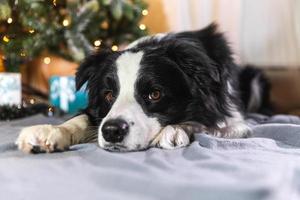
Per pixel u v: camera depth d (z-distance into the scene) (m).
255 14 3.50
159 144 1.55
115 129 1.45
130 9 2.86
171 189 0.92
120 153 1.41
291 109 3.50
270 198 0.85
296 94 3.49
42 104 2.63
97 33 2.94
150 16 3.61
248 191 0.86
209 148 1.44
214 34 2.21
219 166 1.12
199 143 1.51
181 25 3.50
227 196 0.87
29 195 0.96
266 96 3.07
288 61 3.47
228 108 1.89
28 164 1.23
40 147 1.42
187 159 1.27
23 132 1.44
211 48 2.05
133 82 1.66
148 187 0.95
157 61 1.70
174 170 1.11
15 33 2.36
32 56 2.61
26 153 1.42
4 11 2.20
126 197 0.92
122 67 1.71
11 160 1.28
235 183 0.92
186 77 1.73
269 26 3.48
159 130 1.61
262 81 3.04
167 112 1.66
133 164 1.16
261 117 2.52
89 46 2.74
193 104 1.74
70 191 0.98
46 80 2.93
